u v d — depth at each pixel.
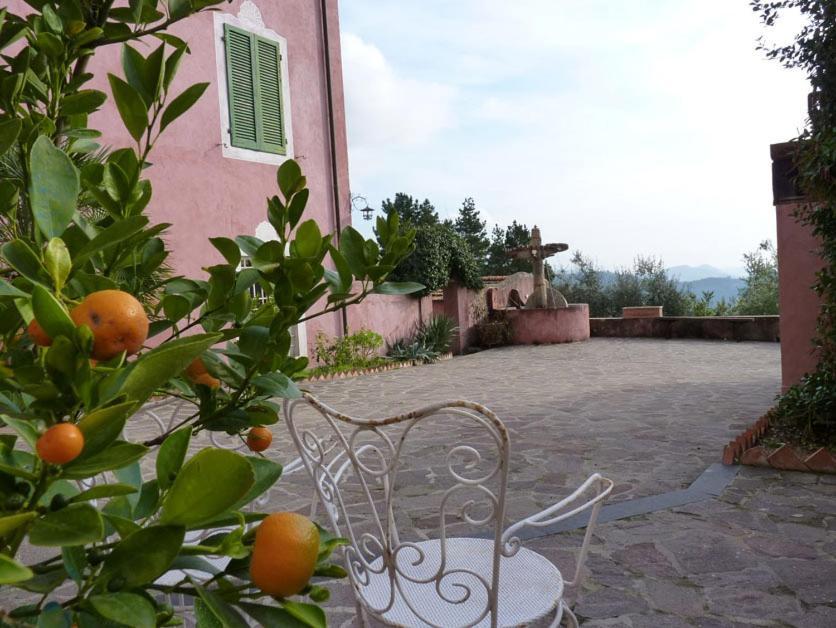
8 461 0.61
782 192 6.59
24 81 0.87
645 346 15.74
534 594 1.86
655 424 6.68
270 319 1.01
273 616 0.60
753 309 19.02
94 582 0.55
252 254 0.96
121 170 0.83
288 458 5.55
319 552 0.66
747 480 4.51
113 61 8.52
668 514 3.92
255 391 1.01
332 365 12.12
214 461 0.55
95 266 0.87
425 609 1.79
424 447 5.84
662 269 21.53
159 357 0.54
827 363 5.45
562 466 5.15
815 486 4.33
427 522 3.92
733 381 9.58
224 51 10.45
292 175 0.90
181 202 9.73
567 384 9.91
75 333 0.49
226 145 10.43
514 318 17.48
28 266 0.61
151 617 0.51
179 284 1.03
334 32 12.72
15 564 0.43
